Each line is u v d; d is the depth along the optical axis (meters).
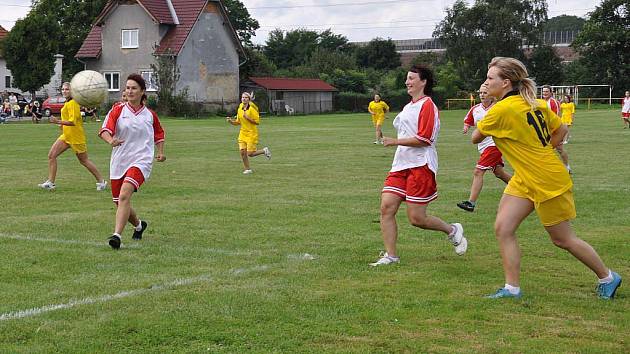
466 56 92.25
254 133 17.94
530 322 6.32
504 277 7.86
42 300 6.85
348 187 15.30
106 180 16.56
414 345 5.70
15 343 5.72
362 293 7.13
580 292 7.31
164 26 61.81
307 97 74.31
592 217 11.58
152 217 11.60
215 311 6.50
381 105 28.47
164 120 53.09
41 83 65.31
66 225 10.87
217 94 64.38
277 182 16.16
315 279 7.68
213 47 63.78
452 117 54.50
